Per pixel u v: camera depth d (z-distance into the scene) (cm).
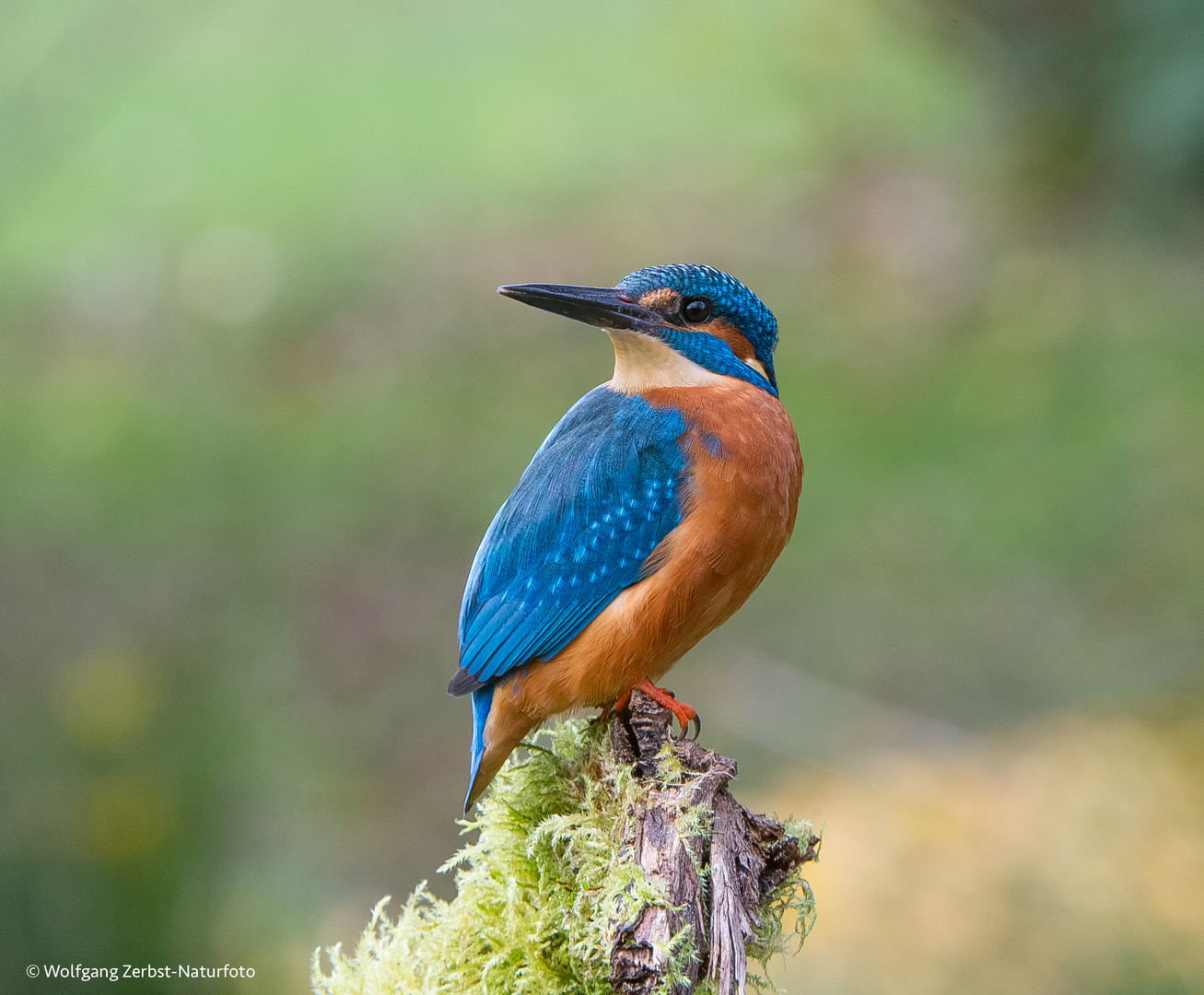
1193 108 1593
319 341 1922
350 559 1448
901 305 1772
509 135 2520
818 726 1126
